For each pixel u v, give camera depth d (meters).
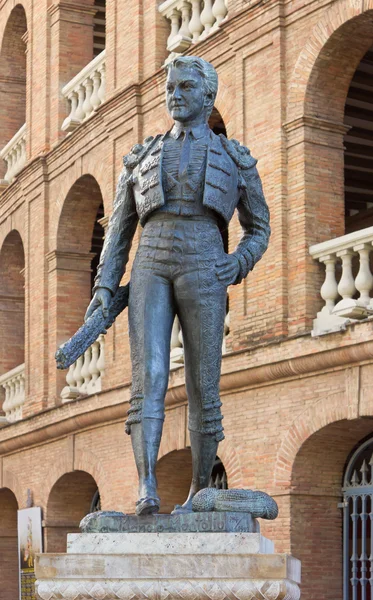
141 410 8.02
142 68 25.42
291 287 19.86
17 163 33.25
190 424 8.26
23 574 29.75
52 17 30.69
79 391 26.83
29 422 29.30
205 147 8.27
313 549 19.56
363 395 18.12
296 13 20.27
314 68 19.94
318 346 18.62
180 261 8.12
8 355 33.97
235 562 7.11
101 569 7.24
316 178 19.98
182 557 7.18
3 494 33.09
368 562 20.59
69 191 28.67
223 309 8.23
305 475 19.59
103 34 33.91
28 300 30.56
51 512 28.70
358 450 19.66
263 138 20.73
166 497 23.80
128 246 8.55
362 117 24.67
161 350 8.10
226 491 7.64
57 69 30.22
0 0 35.56
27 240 30.88
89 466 26.48
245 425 20.48
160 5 24.89
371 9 18.66
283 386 19.75
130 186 8.45
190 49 23.08
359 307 18.08
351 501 19.91
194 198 8.18
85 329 8.08
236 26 21.58
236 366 20.39
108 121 26.36
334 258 19.23
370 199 28.42
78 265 29.28
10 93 35.66
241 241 8.62
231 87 21.89
